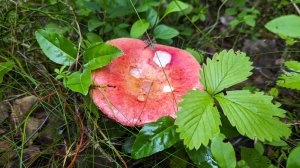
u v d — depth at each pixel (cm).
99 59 15
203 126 13
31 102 18
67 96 17
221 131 16
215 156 13
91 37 20
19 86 19
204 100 13
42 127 17
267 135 13
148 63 17
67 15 22
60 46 16
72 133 17
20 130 17
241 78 14
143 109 15
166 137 14
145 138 14
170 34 21
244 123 13
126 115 15
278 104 13
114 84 15
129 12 22
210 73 14
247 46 25
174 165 15
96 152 16
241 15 25
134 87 16
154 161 17
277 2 27
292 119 19
